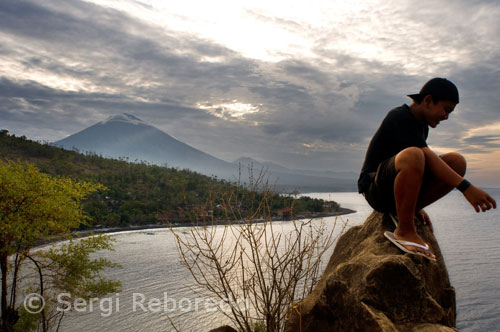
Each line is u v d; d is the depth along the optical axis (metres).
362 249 2.75
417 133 2.46
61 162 165.75
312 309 2.42
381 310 2.08
